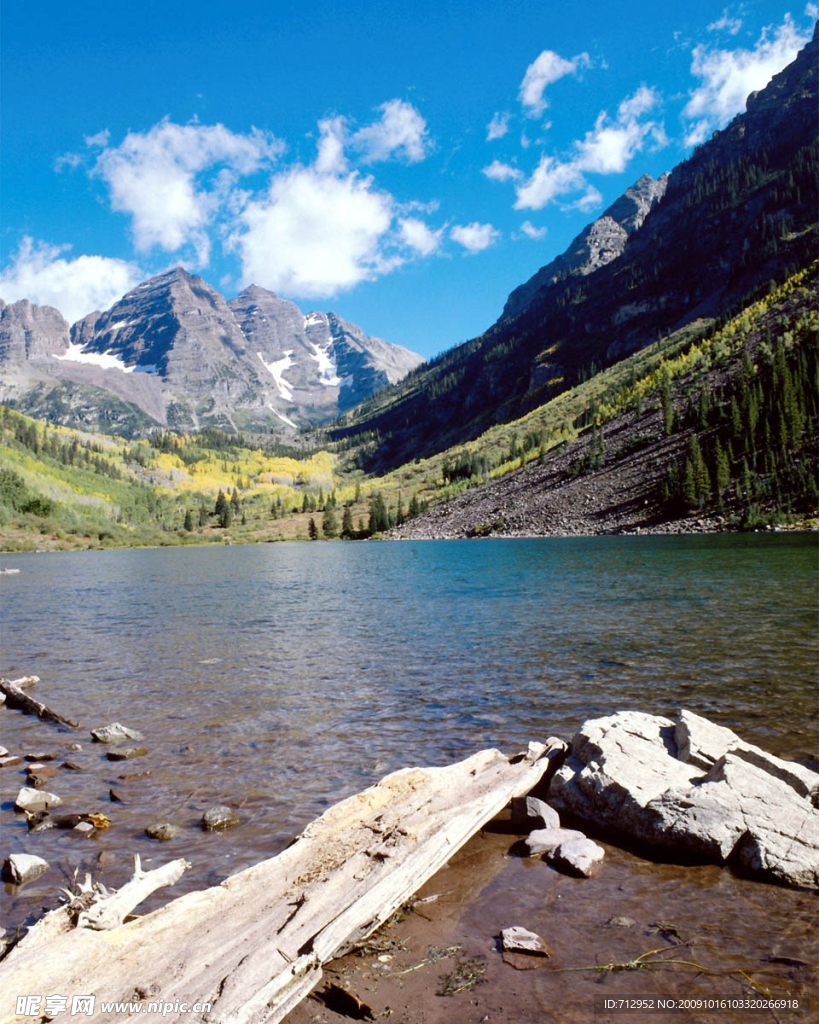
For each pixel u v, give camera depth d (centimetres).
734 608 2747
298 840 780
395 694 1591
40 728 1417
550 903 695
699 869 762
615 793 876
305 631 2633
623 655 1931
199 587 4988
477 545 10425
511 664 1873
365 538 17800
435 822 811
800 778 873
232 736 1306
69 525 18225
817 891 703
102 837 879
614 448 14638
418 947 620
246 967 550
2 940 627
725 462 10438
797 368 12512
